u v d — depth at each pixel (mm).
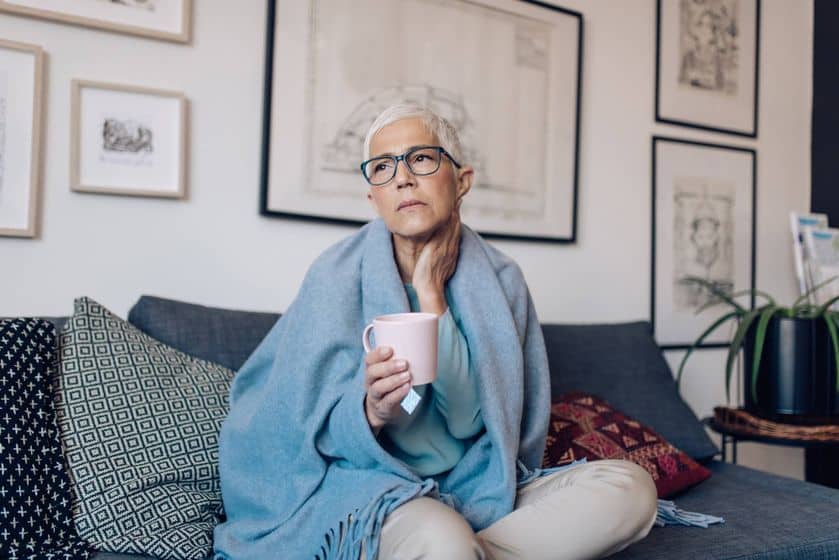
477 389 1113
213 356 1414
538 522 931
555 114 2145
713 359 2480
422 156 1102
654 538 1189
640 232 2330
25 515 1034
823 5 2654
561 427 1441
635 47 2328
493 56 2035
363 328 1129
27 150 1448
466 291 1185
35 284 1475
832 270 2318
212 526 1153
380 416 927
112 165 1540
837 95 2578
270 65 1694
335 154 1792
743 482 1604
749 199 2559
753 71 2580
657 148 2359
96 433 1158
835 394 1864
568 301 2188
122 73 1554
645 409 1742
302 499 1027
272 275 1732
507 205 2061
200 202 1643
